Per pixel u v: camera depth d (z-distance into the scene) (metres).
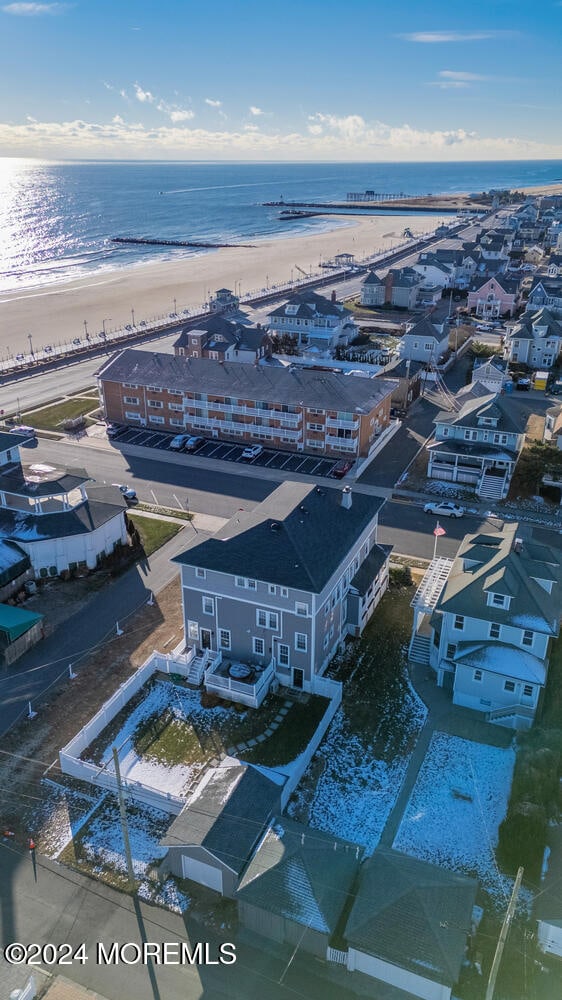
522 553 46.34
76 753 40.91
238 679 45.41
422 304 165.25
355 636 51.69
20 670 48.03
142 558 61.75
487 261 187.50
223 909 32.34
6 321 153.50
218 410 87.62
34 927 31.47
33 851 35.19
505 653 43.31
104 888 33.34
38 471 62.47
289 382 86.25
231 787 35.91
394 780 39.47
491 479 73.62
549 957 30.12
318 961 29.89
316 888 30.67
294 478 77.81
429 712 44.56
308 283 192.25
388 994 28.53
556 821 36.03
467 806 37.81
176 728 43.16
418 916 29.08
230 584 45.41
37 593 56.69
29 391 107.12
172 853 33.12
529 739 41.38
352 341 133.75
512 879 33.69
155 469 80.25
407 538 64.81
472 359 125.50
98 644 50.59
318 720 43.94
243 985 28.97
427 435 90.12
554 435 81.00
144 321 146.50
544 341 118.88
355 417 80.69
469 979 28.97
